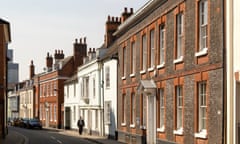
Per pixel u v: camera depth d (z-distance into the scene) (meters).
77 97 59.62
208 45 19.94
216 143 18.98
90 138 42.25
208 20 19.98
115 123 39.47
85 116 54.25
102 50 47.25
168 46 25.36
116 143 35.16
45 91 78.25
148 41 29.17
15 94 105.31
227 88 18.12
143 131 30.33
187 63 22.45
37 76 83.50
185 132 22.61
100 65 46.09
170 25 25.00
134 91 32.66
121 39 37.00
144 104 30.14
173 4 24.42
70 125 64.81
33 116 85.31
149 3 27.80
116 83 39.00
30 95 88.44
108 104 42.47
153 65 28.52
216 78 19.08
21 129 66.12
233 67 17.83
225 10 18.38
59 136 47.81
